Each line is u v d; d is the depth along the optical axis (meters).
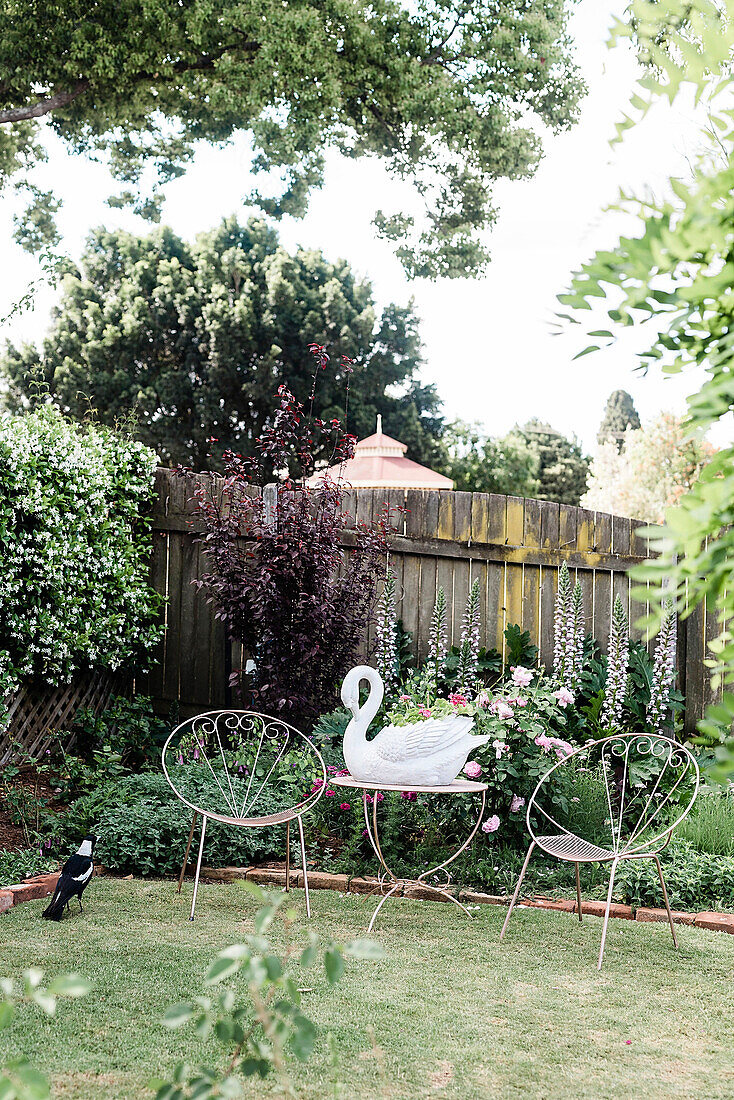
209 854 5.61
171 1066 2.83
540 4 14.80
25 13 13.15
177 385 20.72
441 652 7.50
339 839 6.05
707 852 5.66
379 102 15.32
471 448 24.08
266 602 6.72
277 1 13.48
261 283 21.84
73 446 7.39
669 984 3.85
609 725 7.07
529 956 4.21
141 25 13.33
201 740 7.28
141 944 4.15
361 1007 3.46
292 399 7.38
